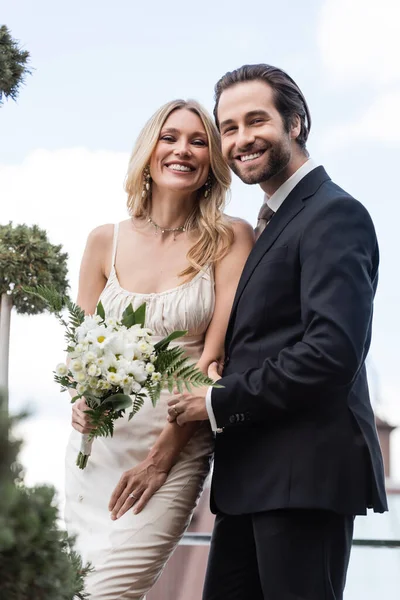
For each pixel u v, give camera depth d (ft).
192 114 11.32
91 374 9.53
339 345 9.08
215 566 10.44
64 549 5.56
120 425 10.92
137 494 10.63
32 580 5.08
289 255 9.73
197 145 11.25
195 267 11.01
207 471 11.14
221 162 11.33
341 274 9.29
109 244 11.61
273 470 9.53
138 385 9.64
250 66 10.50
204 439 11.01
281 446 9.55
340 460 9.43
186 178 11.16
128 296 11.13
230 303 10.98
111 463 10.91
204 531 13.73
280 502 9.37
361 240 9.50
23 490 5.18
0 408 4.96
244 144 10.15
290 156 10.23
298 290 9.71
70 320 10.07
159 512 10.61
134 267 11.32
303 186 10.10
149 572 10.59
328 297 9.22
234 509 9.71
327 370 9.12
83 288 11.66
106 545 10.58
